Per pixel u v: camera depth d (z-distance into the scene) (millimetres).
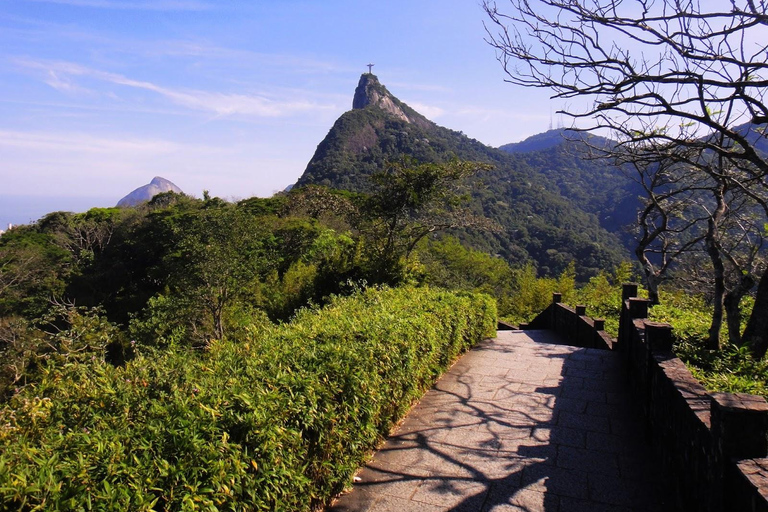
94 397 2766
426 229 17703
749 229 8836
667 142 6074
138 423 2445
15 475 1796
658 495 3645
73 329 8641
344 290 13766
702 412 2980
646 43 4367
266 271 19000
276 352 3543
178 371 3111
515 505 3521
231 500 2375
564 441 4609
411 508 3486
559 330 13195
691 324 7668
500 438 4684
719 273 6633
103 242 36125
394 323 5039
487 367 7254
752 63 4000
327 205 31469
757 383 4312
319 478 3332
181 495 2143
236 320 15562
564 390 6160
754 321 5867
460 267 33938
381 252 14945
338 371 3510
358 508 3482
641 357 5246
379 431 4434
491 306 9961
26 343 14602
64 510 1808
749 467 2281
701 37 4129
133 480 2033
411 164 16531
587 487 3768
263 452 2621
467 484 3812
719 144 5672
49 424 2572
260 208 33000
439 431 4844
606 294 16141
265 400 2768
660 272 10352
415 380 5301
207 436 2402
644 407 4750
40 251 30859
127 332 16328
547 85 4945
